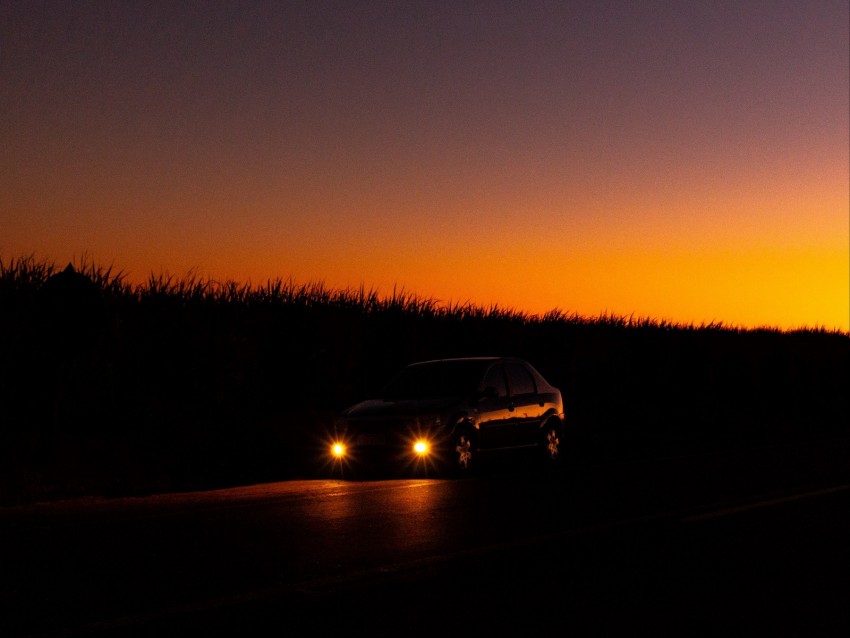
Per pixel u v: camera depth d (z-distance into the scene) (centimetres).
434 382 1720
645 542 1004
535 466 1780
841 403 3784
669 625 691
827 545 990
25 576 820
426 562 894
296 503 1271
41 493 1353
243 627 676
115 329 1895
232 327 2139
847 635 671
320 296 2455
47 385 1766
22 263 1883
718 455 1977
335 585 798
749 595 781
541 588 800
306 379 2305
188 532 1040
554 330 3017
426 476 1630
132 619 690
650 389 3319
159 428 1853
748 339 3775
